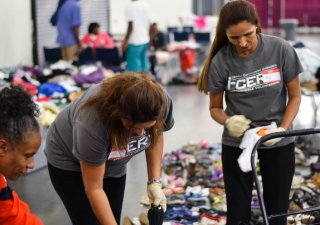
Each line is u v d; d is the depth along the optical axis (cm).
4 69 643
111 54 821
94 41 947
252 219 353
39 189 432
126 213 379
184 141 583
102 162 201
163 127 216
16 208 172
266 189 265
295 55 251
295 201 365
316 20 2066
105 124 190
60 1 832
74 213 234
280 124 259
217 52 263
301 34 1942
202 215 361
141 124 179
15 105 159
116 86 184
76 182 230
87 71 654
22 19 873
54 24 844
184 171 472
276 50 250
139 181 448
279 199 263
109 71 710
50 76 645
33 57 910
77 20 826
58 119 229
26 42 886
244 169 246
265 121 258
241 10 238
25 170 166
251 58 251
